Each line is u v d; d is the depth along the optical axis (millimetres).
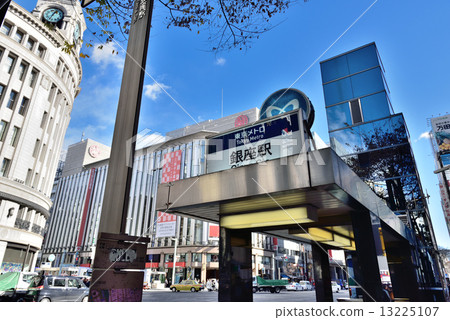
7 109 23328
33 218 25000
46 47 26984
